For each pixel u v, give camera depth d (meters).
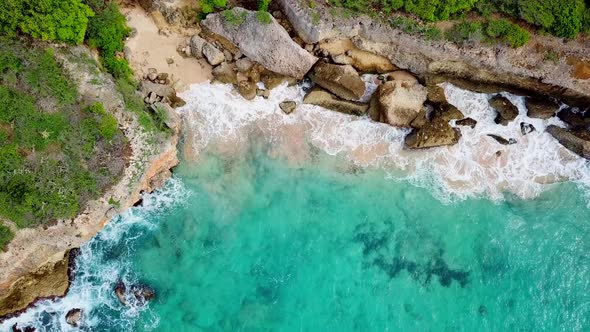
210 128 21.55
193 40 21.17
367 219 21.98
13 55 18.62
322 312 20.91
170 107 20.80
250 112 21.81
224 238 21.28
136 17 21.09
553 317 21.73
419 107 21.86
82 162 19.05
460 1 20.64
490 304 21.66
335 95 21.97
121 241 20.75
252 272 21.12
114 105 19.56
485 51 21.27
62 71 19.20
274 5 21.64
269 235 21.50
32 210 18.34
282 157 21.95
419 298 21.42
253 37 20.95
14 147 18.33
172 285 20.73
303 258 21.42
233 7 21.27
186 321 20.39
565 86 21.95
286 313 20.78
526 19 20.61
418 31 20.95
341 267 21.44
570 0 20.66
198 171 21.47
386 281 21.48
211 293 20.78
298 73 21.66
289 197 21.83
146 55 21.09
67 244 19.36
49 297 19.80
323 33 20.95
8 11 18.27
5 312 19.28
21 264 18.64
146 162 19.83
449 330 21.17
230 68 21.53
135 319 20.31
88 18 19.72
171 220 21.17
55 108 18.84
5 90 18.39
